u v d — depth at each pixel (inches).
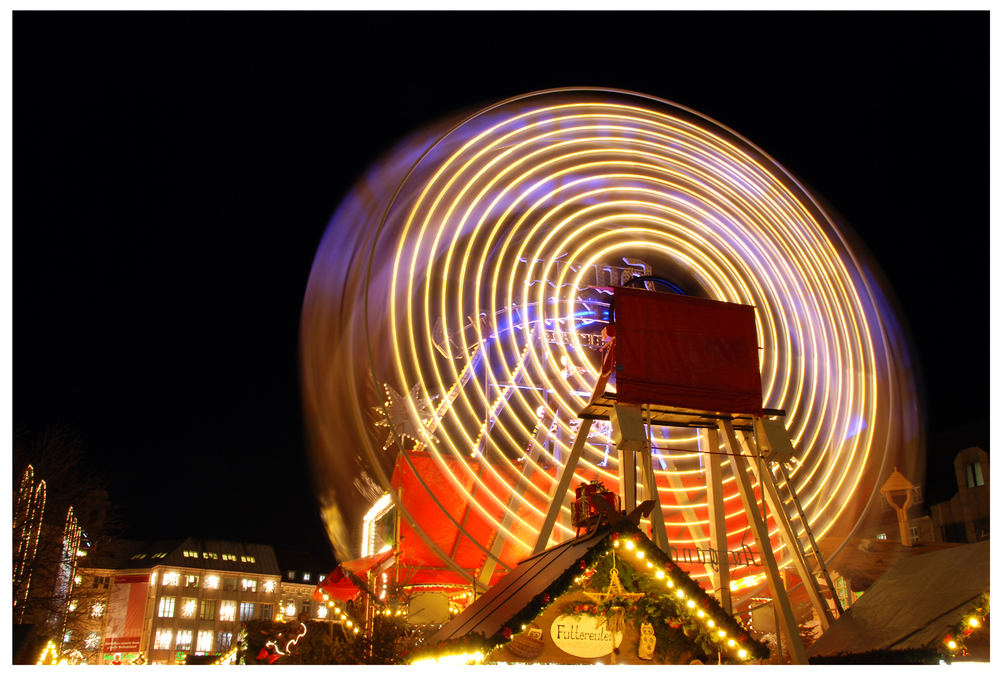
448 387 821.9
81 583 1163.3
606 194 943.7
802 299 888.9
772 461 594.2
